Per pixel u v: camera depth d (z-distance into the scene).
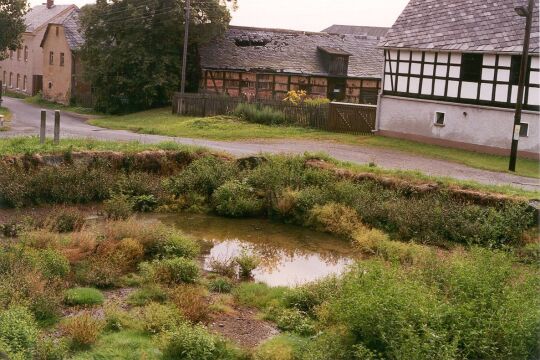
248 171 20.95
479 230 16.75
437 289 10.87
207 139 27.66
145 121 34.91
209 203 20.23
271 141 27.48
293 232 18.41
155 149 22.11
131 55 41.62
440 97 27.22
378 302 9.74
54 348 9.76
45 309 11.14
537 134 24.30
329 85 44.25
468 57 26.16
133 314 11.57
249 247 16.86
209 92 42.94
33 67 59.50
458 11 27.92
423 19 28.88
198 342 10.17
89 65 44.50
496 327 9.62
